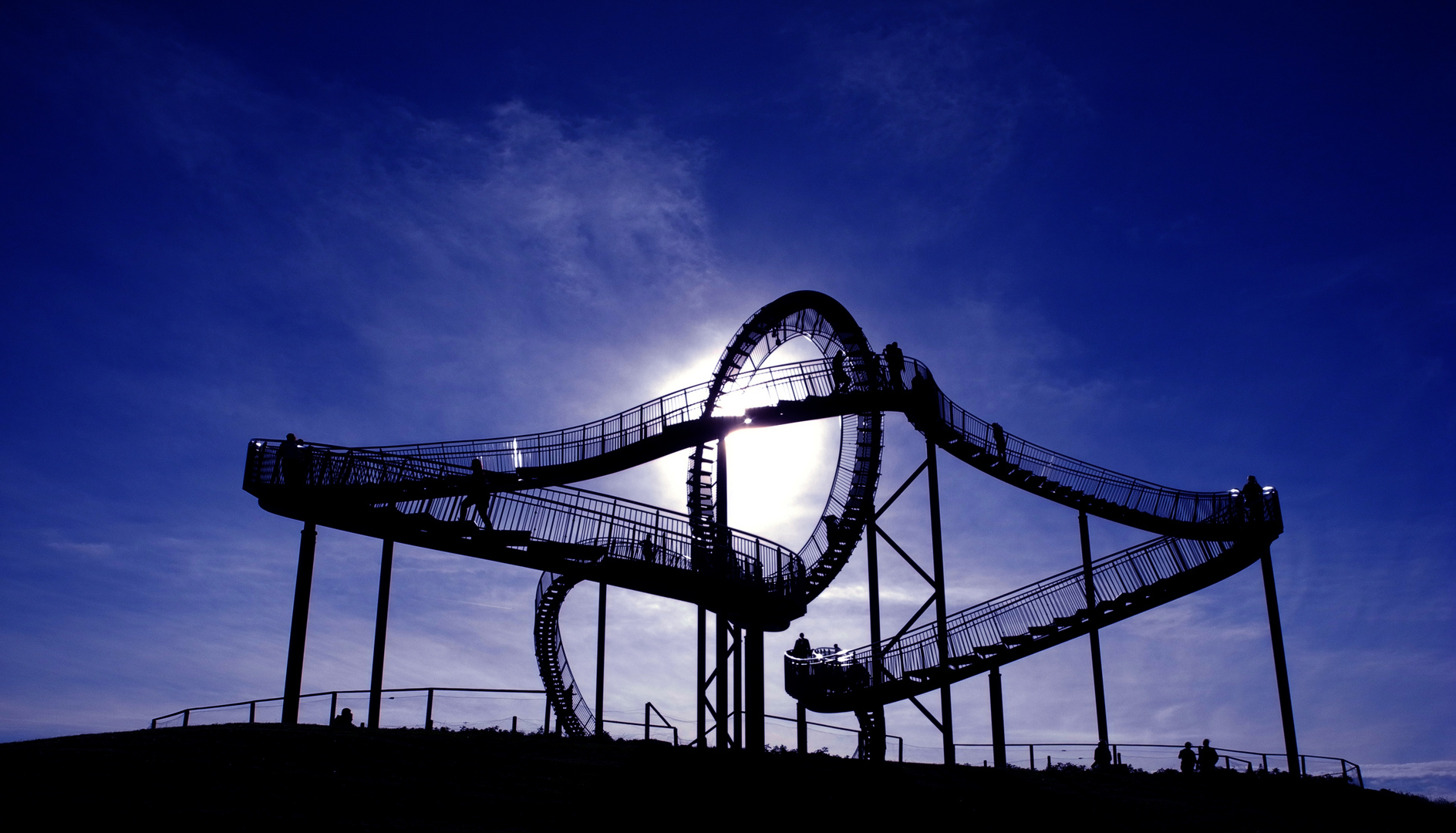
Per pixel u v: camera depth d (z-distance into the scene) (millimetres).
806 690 39062
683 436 37125
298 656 28938
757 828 21109
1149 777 29953
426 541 30875
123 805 18281
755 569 34344
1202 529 38406
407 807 19812
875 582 38812
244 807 18828
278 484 29172
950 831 22344
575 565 31422
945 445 38156
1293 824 25359
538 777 22672
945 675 35594
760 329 42000
